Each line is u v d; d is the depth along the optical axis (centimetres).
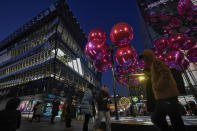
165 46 508
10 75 2812
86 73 3503
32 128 489
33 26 2869
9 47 3409
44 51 2383
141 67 579
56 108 768
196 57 476
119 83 650
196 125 197
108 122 292
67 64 2572
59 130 446
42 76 2097
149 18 2583
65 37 2678
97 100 323
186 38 464
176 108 125
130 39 420
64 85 2117
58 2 2634
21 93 2045
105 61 485
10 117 198
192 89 454
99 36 464
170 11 2133
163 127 138
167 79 136
